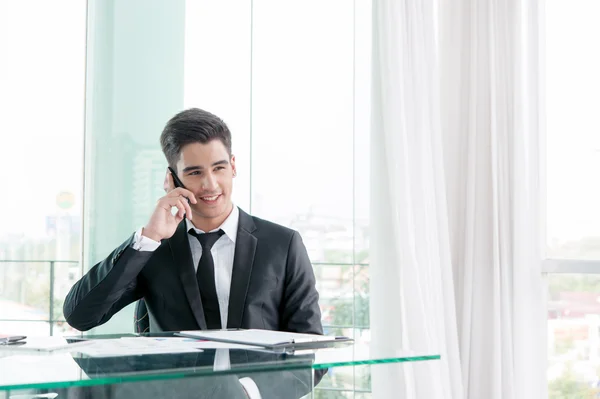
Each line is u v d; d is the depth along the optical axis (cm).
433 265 295
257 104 301
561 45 325
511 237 312
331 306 300
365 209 305
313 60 306
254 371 112
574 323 321
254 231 193
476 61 315
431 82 305
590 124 322
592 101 322
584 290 320
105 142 290
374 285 293
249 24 302
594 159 321
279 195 301
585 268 316
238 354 125
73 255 292
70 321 183
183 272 187
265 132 301
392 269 290
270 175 300
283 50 304
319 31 306
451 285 301
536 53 314
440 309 294
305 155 304
